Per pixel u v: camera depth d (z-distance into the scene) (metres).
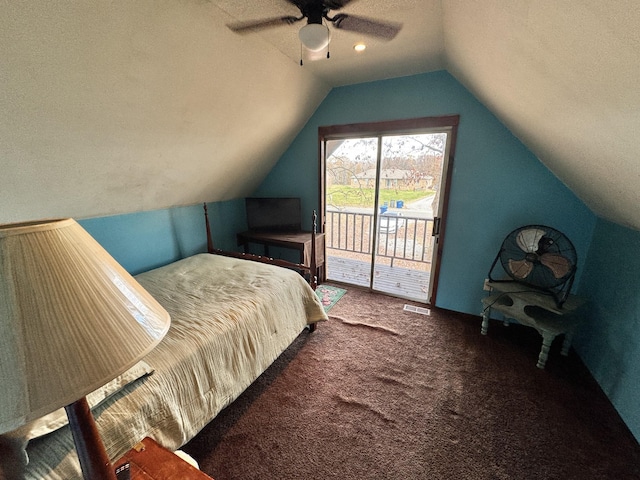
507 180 2.31
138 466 0.77
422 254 4.19
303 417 1.56
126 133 1.70
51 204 1.78
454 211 2.57
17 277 0.38
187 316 1.52
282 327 1.88
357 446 1.40
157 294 1.82
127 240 2.41
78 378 0.39
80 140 1.53
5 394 0.35
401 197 3.95
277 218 3.38
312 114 3.08
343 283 3.50
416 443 1.41
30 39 1.03
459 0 1.21
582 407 1.60
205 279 2.07
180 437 1.15
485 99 2.12
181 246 2.92
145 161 2.01
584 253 2.15
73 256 0.45
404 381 1.83
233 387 1.43
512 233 2.13
